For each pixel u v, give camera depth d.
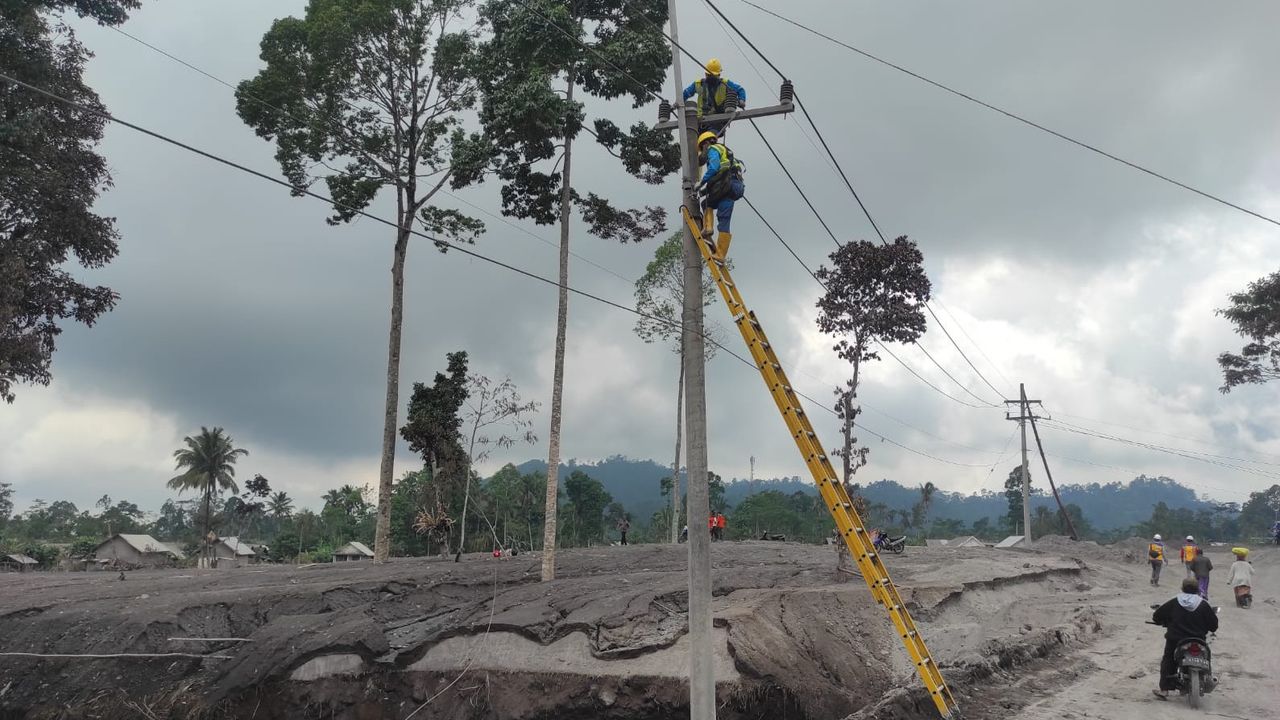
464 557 32.50
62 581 27.28
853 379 23.66
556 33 22.92
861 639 17.50
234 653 18.31
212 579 26.06
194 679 17.81
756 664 14.35
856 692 15.18
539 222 26.52
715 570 24.14
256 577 26.03
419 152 31.55
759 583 21.41
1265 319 49.78
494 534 29.08
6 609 20.36
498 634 17.08
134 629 19.06
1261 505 128.50
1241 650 18.39
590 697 15.13
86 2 26.94
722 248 11.94
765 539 45.72
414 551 73.75
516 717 15.47
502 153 25.16
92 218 29.28
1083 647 19.62
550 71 24.12
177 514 136.25
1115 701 14.38
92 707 17.30
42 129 27.22
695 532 11.29
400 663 17.19
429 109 31.48
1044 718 13.38
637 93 24.25
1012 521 125.06
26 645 18.94
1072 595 28.28
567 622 16.61
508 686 16.05
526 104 22.78
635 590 18.75
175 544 95.12
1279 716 13.20
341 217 30.80
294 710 16.81
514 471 68.31
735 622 15.24
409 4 29.47
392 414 30.48
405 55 30.55
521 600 19.53
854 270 23.55
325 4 29.59
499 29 24.48
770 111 12.05
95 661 18.31
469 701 16.14
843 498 11.80
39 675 18.14
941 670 15.69
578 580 22.03
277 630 18.77
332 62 29.69
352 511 93.12
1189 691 14.11
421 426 33.16
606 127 24.97
